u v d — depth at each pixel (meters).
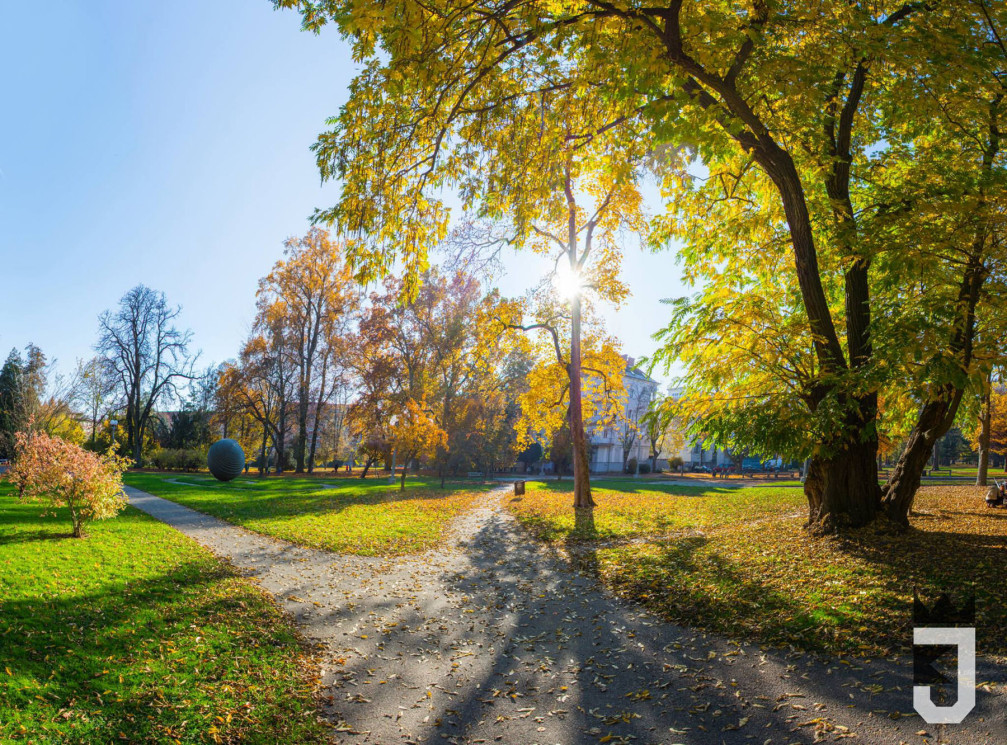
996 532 11.40
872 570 8.70
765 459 10.11
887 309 10.67
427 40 7.36
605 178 20.97
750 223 12.39
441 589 10.62
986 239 9.34
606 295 22.94
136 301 49.09
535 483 40.00
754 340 11.07
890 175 11.47
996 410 37.12
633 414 63.50
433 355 39.62
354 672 6.72
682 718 5.46
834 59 8.32
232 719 5.34
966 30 8.50
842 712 5.20
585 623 8.56
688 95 8.09
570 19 7.76
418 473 51.66
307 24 7.58
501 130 9.68
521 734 5.30
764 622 7.62
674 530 16.08
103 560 10.59
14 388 42.00
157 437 55.84
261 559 12.24
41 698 5.17
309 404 46.72
